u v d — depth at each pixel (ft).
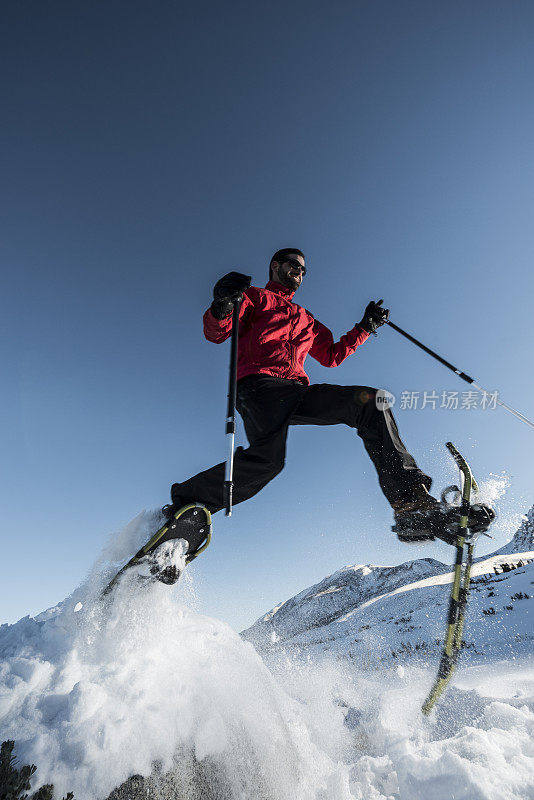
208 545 9.35
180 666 8.82
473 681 15.90
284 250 12.42
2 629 9.48
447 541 9.20
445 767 7.17
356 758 9.69
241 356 10.62
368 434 9.71
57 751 6.86
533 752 7.59
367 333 13.34
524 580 101.04
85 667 8.20
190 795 7.37
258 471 9.45
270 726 8.99
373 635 101.19
